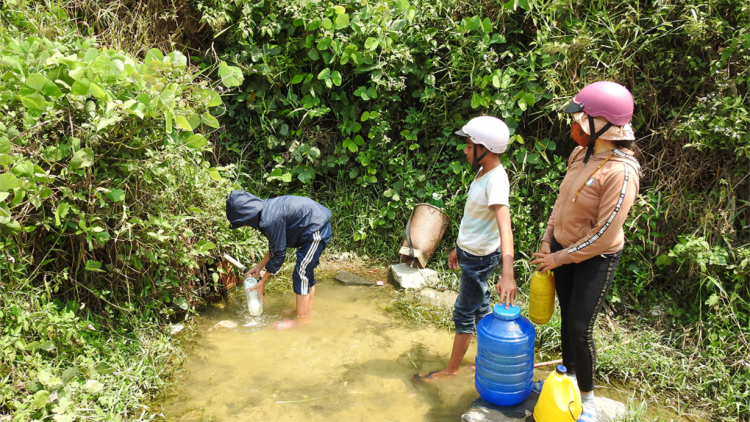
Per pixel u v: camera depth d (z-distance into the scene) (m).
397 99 4.68
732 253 3.47
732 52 3.67
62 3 3.92
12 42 2.96
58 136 2.96
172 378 3.16
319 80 4.86
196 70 4.41
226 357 3.39
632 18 3.98
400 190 4.83
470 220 2.83
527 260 4.26
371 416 2.84
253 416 2.83
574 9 4.20
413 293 4.29
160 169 3.27
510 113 4.32
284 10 4.68
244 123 5.05
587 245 2.27
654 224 3.86
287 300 4.20
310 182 5.05
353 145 4.84
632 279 3.97
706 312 3.56
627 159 2.25
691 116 3.72
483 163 2.72
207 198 3.88
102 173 3.11
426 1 4.57
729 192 3.68
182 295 3.82
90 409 2.58
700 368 3.18
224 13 4.50
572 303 2.44
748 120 3.42
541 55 4.21
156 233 3.26
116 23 4.25
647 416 2.86
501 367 2.59
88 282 3.29
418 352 3.48
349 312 4.01
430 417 2.83
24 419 2.35
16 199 2.56
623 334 3.60
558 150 4.53
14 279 2.79
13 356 2.50
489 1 4.49
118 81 3.04
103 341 3.20
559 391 2.39
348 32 4.73
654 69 3.98
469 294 2.91
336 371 3.26
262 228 3.53
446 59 4.68
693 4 3.73
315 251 3.72
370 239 4.93
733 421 2.82
